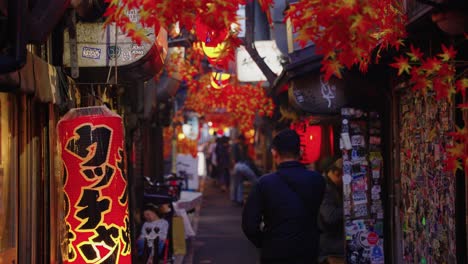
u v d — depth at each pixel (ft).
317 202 22.71
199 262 52.85
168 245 46.73
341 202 37.50
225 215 85.81
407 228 33.71
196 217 83.35
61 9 20.85
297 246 22.18
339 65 18.52
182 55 61.41
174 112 104.32
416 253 31.91
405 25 23.27
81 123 21.45
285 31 49.73
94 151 21.43
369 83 35.12
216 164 138.82
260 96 70.59
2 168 21.79
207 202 104.06
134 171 51.19
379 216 36.01
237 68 64.95
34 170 24.89
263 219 23.22
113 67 28.68
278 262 22.25
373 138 35.99
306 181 22.50
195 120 114.83
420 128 30.71
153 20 18.80
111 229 21.45
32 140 24.73
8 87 19.27
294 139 22.79
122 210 21.72
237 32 20.11
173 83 63.57
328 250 37.01
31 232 24.22
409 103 32.78
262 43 58.80
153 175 78.38
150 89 53.42
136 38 19.57
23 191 23.56
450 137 25.79
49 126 26.18
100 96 34.55
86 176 21.40
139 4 19.13
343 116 35.81
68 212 21.56
